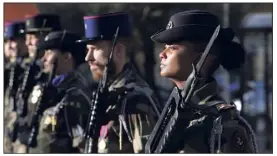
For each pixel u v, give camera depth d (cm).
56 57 965
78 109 902
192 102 585
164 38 617
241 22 1864
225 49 609
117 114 756
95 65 811
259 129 1728
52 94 923
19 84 1212
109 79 790
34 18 1127
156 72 1753
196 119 580
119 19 811
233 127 570
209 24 612
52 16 1121
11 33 1340
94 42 809
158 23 1797
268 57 1878
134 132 741
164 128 606
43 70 1015
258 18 1886
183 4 1795
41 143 927
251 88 1661
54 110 915
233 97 1524
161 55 623
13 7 1474
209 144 573
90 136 775
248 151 572
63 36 970
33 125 938
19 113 1030
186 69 612
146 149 618
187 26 608
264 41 1898
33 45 1131
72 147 902
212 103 578
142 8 1808
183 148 584
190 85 575
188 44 610
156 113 751
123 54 805
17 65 1242
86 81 952
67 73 945
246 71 1778
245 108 1667
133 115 745
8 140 1115
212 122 574
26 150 986
